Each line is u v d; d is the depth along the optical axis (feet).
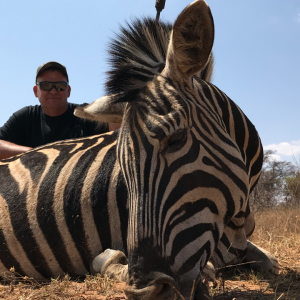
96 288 3.15
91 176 3.69
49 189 3.75
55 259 3.68
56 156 4.01
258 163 3.81
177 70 2.65
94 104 3.21
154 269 2.26
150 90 2.65
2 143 5.20
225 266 3.62
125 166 2.53
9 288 3.38
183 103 2.58
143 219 2.34
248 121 3.56
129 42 3.13
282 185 17.39
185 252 2.35
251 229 4.23
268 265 3.90
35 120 6.17
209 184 2.53
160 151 2.42
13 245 3.73
